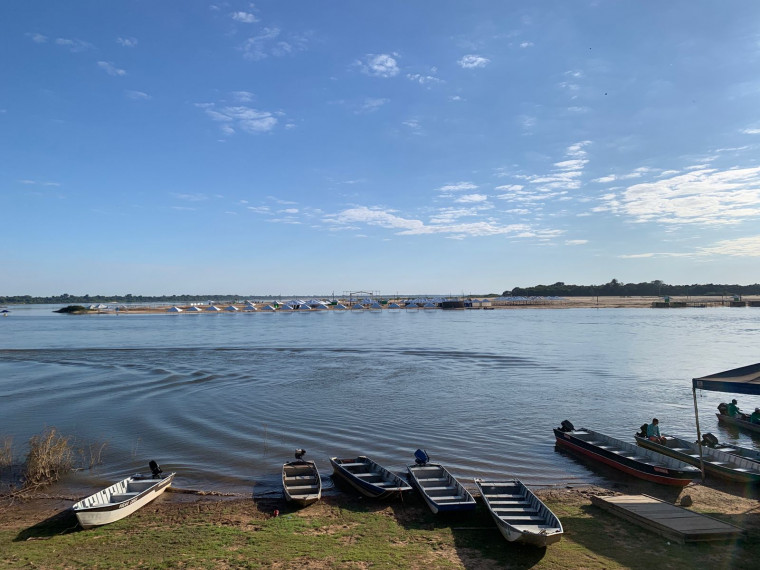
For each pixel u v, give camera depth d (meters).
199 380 46.94
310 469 21.81
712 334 97.19
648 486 21.02
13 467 23.64
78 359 61.66
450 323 137.62
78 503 17.62
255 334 102.44
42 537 16.52
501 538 16.11
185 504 19.41
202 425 30.81
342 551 15.26
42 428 30.16
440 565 14.31
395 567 14.24
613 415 33.75
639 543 15.33
